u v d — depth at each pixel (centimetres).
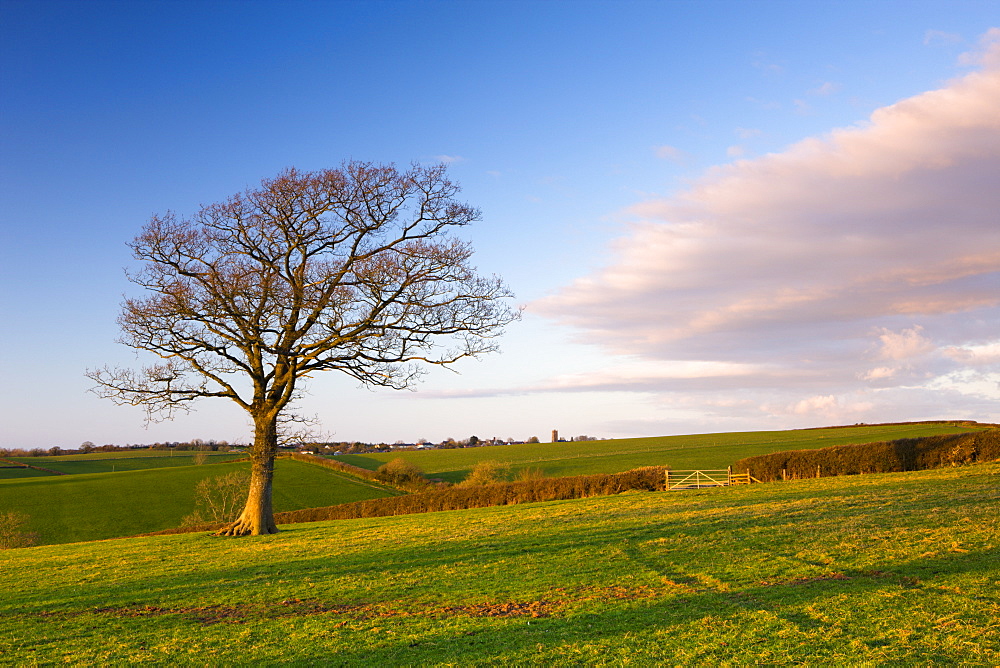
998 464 3709
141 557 2688
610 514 2967
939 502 2372
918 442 4275
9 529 5031
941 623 1104
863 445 4434
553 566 1889
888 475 3822
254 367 3183
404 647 1252
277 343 3117
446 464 9006
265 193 3077
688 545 2014
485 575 1839
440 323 3147
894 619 1145
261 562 2345
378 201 3127
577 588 1606
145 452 11875
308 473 7650
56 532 5272
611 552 2020
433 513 3922
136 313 3023
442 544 2439
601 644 1170
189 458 10662
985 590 1252
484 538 2509
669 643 1141
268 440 3231
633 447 9569
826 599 1302
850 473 4369
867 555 1634
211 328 3125
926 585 1326
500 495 4522
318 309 3017
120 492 6569
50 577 2334
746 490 3603
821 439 8644
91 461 10369
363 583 1856
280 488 6731
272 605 1675
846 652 1025
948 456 4128
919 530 1858
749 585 1481
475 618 1408
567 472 6838
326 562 2247
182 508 5947
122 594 1933
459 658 1165
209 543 2978
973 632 1048
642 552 1978
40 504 6097
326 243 3186
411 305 3067
